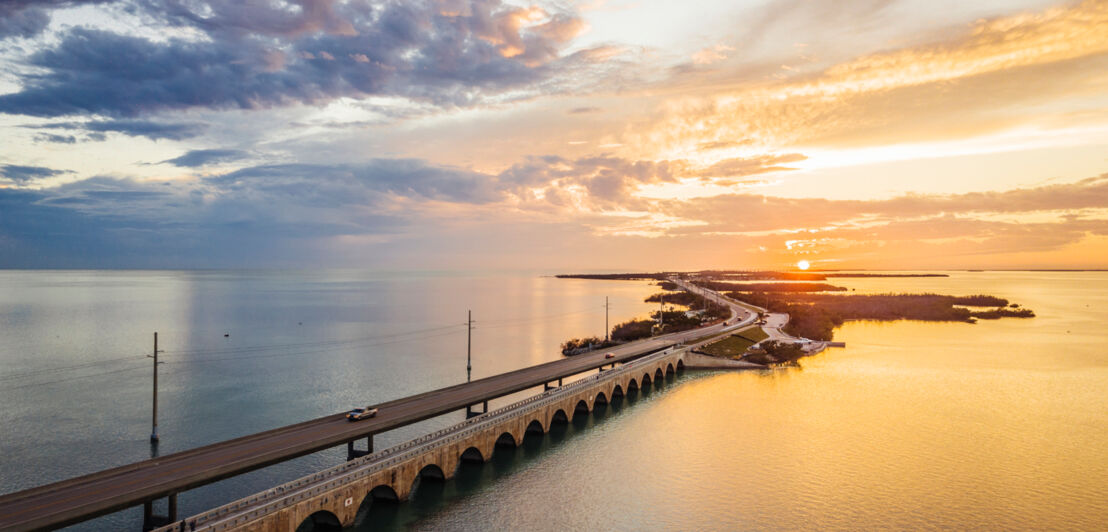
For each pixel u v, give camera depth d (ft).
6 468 275.18
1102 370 524.11
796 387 467.11
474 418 301.63
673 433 345.51
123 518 228.43
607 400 411.54
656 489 263.90
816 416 379.96
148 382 449.06
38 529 156.46
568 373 402.52
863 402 416.05
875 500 253.44
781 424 362.12
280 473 271.90
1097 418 372.99
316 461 286.87
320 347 622.95
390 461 238.07
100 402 390.83
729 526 230.07
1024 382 476.54
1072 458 302.45
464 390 334.24
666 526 229.66
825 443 325.62
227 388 433.07
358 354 581.94
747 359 567.18
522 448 319.27
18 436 320.70
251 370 497.87
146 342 639.76
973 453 309.42
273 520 190.60
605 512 240.94
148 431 331.16
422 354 584.81
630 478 276.21
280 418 358.64
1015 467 289.94
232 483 260.42
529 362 547.49
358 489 223.71
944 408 397.80
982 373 513.86
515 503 248.52
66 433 325.83
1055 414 381.81
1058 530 229.04
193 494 249.14
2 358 540.93
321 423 258.16
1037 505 249.34
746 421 369.91
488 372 499.92
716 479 275.39
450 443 270.87
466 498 252.62
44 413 363.35
